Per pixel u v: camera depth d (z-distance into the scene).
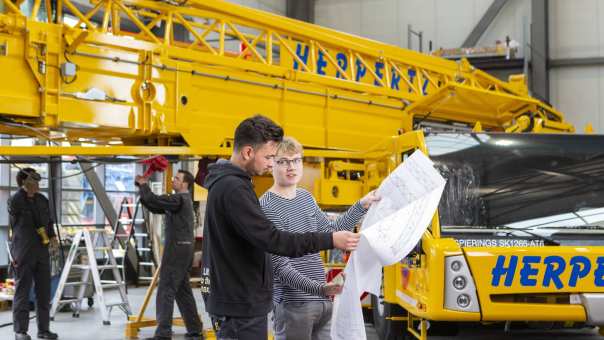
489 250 5.97
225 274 3.34
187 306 8.46
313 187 8.79
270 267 3.49
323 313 4.19
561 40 20.83
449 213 6.52
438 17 21.89
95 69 7.02
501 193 6.61
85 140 8.23
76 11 7.33
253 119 3.45
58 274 10.94
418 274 6.30
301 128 8.77
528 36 20.77
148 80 7.39
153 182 16.30
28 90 6.57
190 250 8.31
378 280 3.70
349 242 3.32
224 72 8.05
